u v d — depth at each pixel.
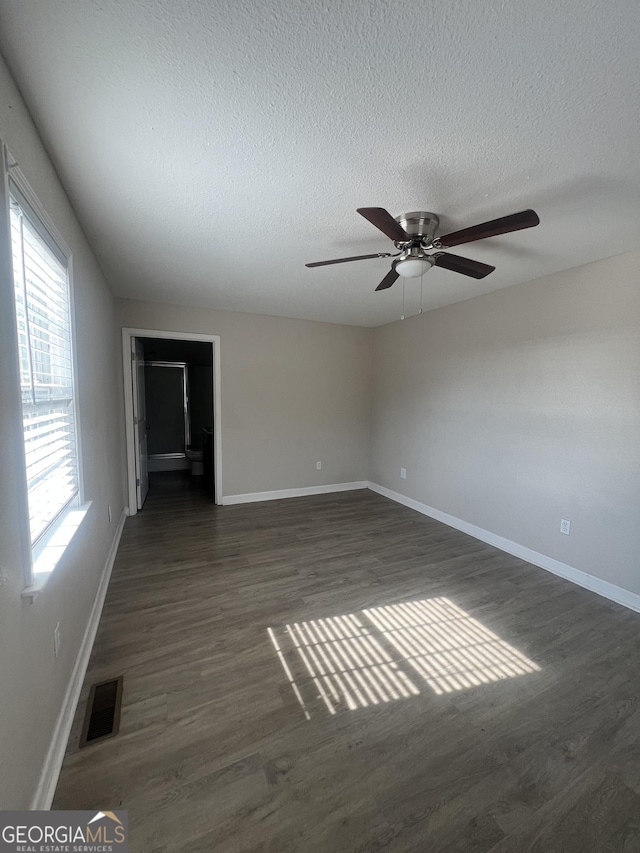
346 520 4.02
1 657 0.89
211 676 1.74
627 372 2.43
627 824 1.17
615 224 2.03
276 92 1.17
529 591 2.59
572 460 2.75
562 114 1.25
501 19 0.94
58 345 1.67
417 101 1.20
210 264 2.71
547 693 1.69
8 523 0.96
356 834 1.12
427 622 2.20
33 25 0.95
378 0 0.90
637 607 2.38
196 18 0.95
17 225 1.16
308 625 2.15
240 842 1.09
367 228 2.13
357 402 5.21
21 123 1.17
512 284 3.14
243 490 4.58
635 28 0.95
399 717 1.54
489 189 1.71
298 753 1.37
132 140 1.39
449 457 3.90
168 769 1.30
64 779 1.25
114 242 2.31
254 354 4.48
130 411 3.96
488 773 1.32
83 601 1.83
